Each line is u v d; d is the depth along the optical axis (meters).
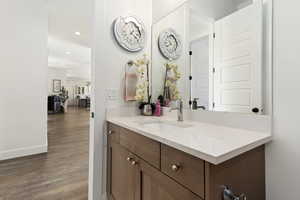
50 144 3.20
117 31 1.58
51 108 8.17
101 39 1.50
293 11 0.82
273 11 0.89
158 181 0.86
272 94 0.90
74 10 3.02
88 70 10.81
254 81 0.97
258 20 0.95
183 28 1.51
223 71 1.16
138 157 1.04
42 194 1.59
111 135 1.44
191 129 1.05
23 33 2.63
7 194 1.58
